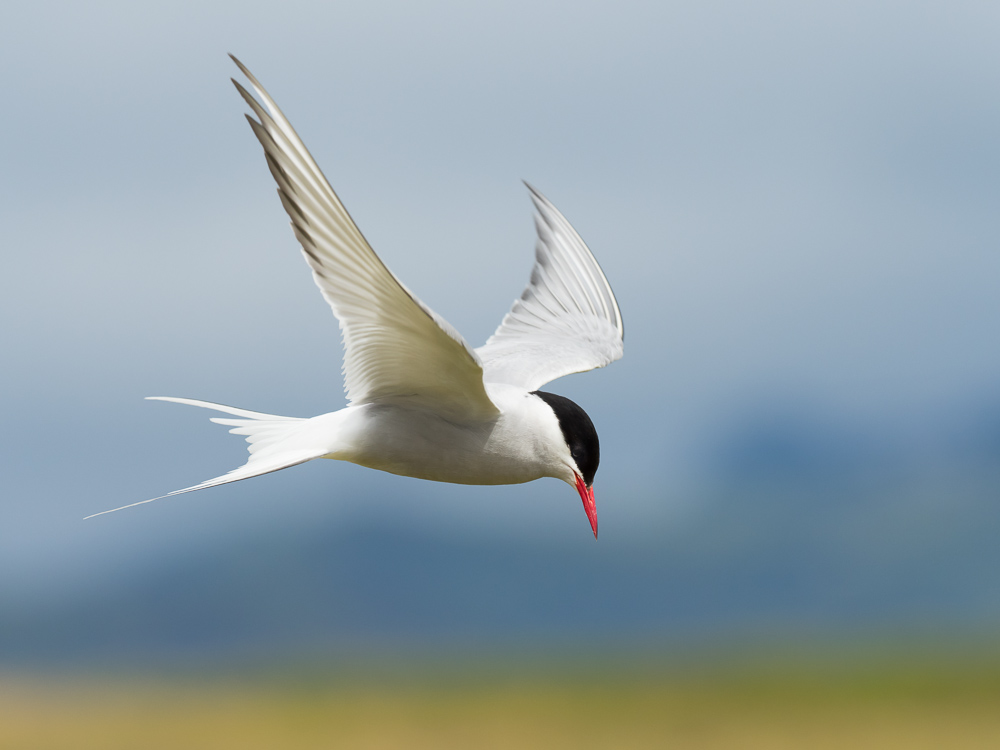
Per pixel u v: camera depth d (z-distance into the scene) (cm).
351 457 512
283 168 396
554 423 534
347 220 397
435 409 506
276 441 508
